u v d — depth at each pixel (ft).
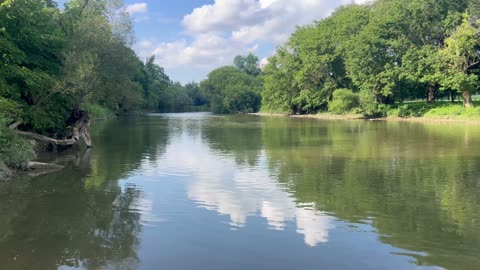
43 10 88.74
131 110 336.70
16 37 74.79
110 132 130.21
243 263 25.82
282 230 31.78
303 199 41.24
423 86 197.98
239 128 146.82
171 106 430.20
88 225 33.19
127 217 35.29
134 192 44.62
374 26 191.52
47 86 77.36
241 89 383.86
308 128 141.08
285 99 281.54
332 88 242.37
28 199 41.45
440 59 170.81
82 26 88.22
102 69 90.53
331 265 25.41
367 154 72.28
